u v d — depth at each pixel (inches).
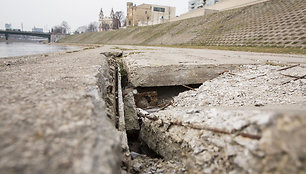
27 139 46.7
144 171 96.7
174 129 106.5
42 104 67.4
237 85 195.9
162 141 116.0
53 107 64.8
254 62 277.0
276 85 181.3
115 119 123.6
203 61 271.6
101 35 2748.5
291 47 586.9
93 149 45.1
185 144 91.7
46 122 54.6
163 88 235.3
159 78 218.7
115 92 189.8
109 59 333.7
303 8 789.9
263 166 54.4
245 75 222.2
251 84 192.7
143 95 214.4
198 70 231.5
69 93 80.7
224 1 1641.2
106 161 43.3
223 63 251.6
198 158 79.9
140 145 155.6
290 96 153.6
